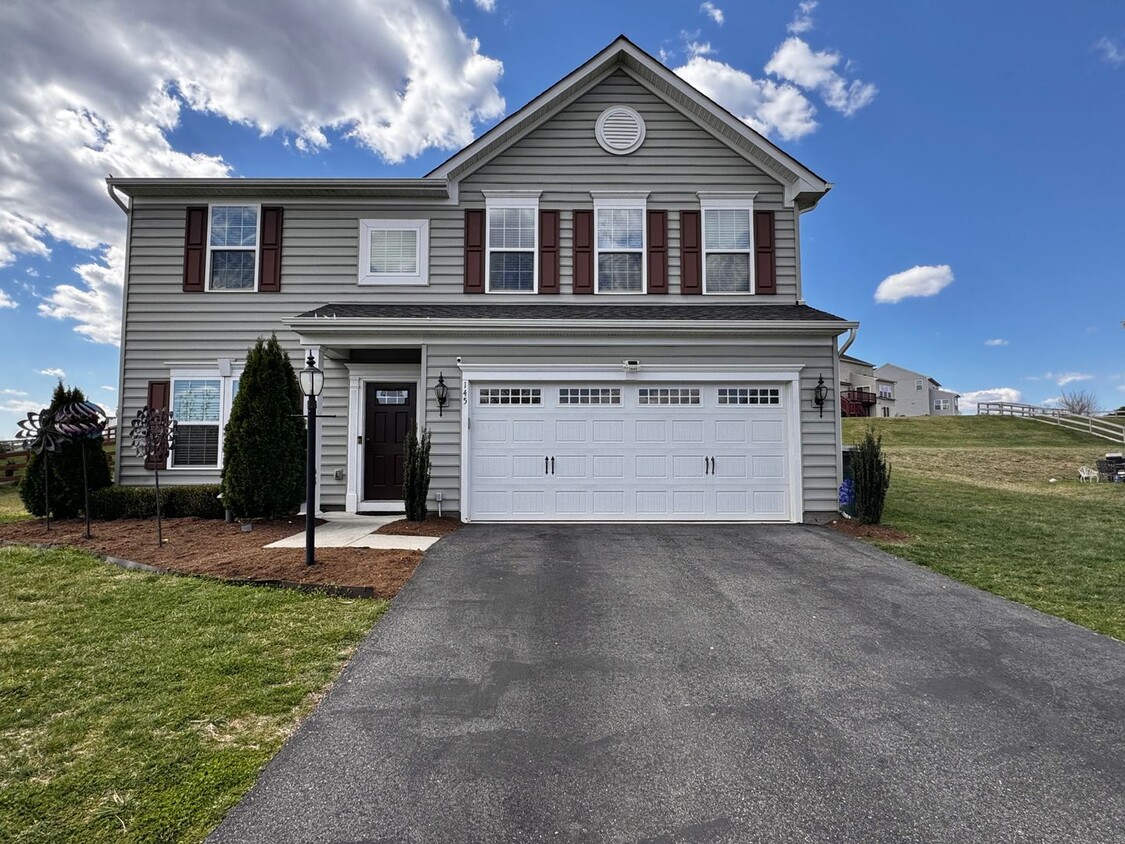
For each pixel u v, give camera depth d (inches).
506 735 116.9
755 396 361.7
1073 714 128.8
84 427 344.8
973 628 181.2
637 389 358.9
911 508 419.8
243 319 419.8
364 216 428.5
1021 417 1298.0
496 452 354.0
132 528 321.4
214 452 413.1
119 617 180.5
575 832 88.9
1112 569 254.2
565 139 433.4
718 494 356.5
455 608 192.1
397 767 105.3
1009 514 395.9
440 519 345.7
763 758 110.1
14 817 91.1
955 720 125.6
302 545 272.5
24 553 257.3
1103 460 611.2
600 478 354.9
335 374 406.0
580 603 198.8
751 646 165.0
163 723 120.1
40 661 149.6
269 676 141.9
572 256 428.5
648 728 120.6
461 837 87.4
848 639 171.0
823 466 359.9
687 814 93.6
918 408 2175.2
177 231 424.2
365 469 399.9
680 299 425.7
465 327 353.4
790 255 430.6
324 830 88.7
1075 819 93.5
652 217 430.9
